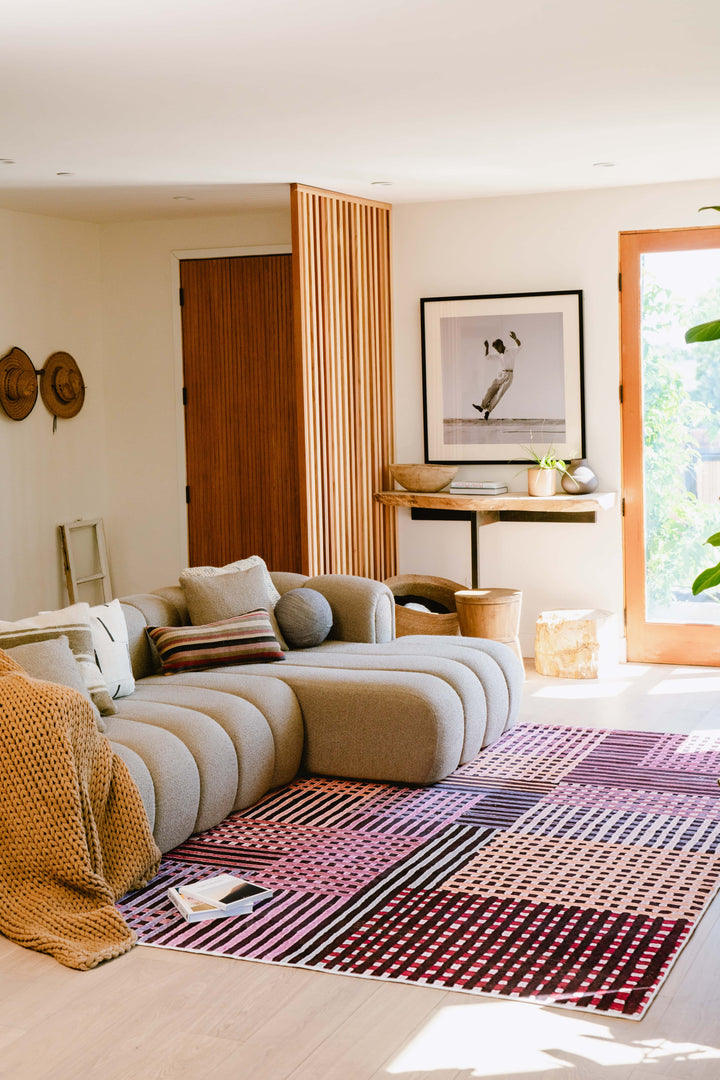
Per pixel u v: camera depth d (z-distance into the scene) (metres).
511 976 3.14
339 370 6.79
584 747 5.27
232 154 5.54
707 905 3.55
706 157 5.86
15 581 7.25
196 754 4.23
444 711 4.74
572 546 7.04
